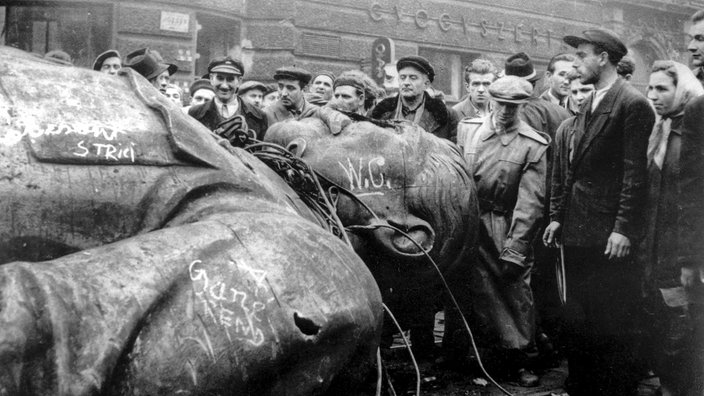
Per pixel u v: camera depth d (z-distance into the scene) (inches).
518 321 170.7
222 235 80.7
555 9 676.7
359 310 85.4
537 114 212.2
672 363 145.0
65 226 81.0
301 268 82.4
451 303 176.7
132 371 70.0
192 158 89.3
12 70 85.3
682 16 781.9
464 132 186.7
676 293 144.8
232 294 76.6
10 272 68.1
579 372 157.4
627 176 148.3
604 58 158.4
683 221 136.3
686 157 134.8
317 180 120.7
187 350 72.5
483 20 628.1
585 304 156.5
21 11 465.7
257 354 76.0
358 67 557.3
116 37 459.2
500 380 171.9
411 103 200.1
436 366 181.8
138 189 85.1
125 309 70.2
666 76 150.4
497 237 171.3
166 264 75.2
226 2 496.4
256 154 122.3
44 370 65.0
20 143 79.8
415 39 589.0
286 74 239.3
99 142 84.1
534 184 170.2
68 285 69.6
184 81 472.7
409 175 139.6
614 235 149.0
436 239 140.9
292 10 517.0
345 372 88.5
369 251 136.7
